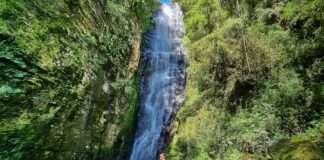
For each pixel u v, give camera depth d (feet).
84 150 18.42
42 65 12.91
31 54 12.25
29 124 11.74
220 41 26.78
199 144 28.84
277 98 24.00
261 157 19.92
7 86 10.69
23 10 12.58
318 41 22.40
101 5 24.41
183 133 33.32
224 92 29.76
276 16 28.84
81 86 16.70
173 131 36.96
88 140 18.75
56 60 14.16
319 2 20.65
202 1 30.76
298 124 22.17
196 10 31.55
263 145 22.20
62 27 15.74
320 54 22.82
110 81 22.98
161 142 37.42
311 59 23.47
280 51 25.67
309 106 22.07
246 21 30.99
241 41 26.99
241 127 25.59
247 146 23.62
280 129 22.85
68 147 15.80
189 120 33.76
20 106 11.30
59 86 14.14
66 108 14.80
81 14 19.31
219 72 29.96
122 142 29.78
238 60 27.58
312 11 22.34
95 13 22.29
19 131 11.29
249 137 23.77
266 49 26.27
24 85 11.55
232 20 27.14
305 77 23.34
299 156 15.96
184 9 35.94
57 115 13.88
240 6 32.37
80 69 16.75
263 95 25.48
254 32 28.04
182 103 41.04
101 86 20.43
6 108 10.61
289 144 17.97
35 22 13.21
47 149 13.65
